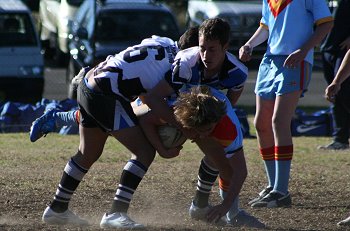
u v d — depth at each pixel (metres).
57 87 70.44
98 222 24.14
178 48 23.14
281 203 27.25
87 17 64.31
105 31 63.03
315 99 65.62
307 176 33.06
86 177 31.59
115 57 22.42
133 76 21.86
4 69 56.66
